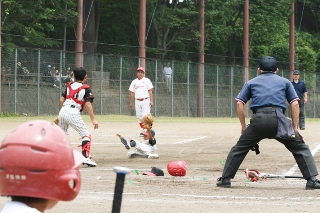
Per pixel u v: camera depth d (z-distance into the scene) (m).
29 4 99.00
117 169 7.45
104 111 94.94
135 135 54.53
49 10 98.94
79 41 94.88
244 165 33.12
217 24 129.75
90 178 26.80
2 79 84.12
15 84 84.75
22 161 7.13
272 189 23.83
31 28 98.69
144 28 100.62
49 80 87.81
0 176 7.21
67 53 89.88
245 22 120.62
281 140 23.81
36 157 7.16
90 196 21.27
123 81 97.56
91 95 31.31
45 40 102.12
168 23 118.44
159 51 117.75
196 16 123.44
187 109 107.00
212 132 61.66
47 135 7.25
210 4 123.56
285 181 26.61
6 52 84.44
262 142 48.72
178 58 125.62
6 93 84.31
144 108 51.97
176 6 124.94
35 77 86.62
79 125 31.33
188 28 120.50
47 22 109.19
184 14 121.88
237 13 136.50
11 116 82.44
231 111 113.75
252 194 22.34
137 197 21.14
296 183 25.89
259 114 23.55
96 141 48.12
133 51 126.50
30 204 7.29
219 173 29.41
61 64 88.81
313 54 155.12
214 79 111.62
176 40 121.25
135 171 28.47
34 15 98.62
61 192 7.32
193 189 23.38
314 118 126.38
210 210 18.59
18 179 7.16
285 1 137.25
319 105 129.25
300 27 172.00
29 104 85.94
